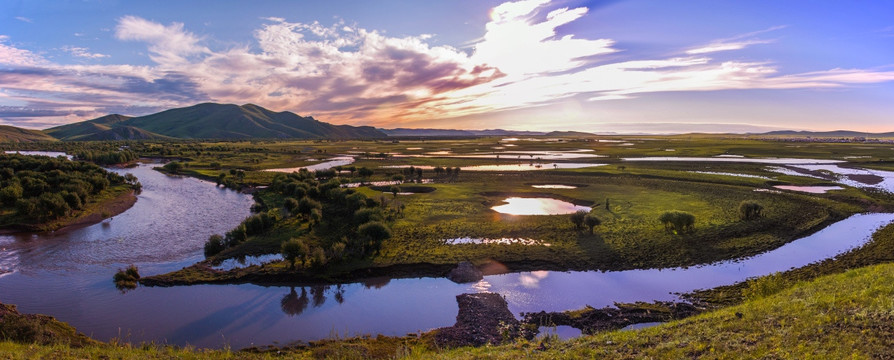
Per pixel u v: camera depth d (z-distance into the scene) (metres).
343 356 24.19
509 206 67.62
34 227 55.59
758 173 102.31
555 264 40.31
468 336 27.47
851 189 78.44
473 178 100.25
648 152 176.38
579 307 31.92
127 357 19.39
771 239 46.50
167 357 20.36
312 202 60.06
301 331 29.12
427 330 29.25
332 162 153.50
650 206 63.72
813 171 105.69
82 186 73.56
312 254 40.78
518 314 30.89
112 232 55.34
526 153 185.75
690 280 36.44
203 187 94.94
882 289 19.55
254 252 45.00
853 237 48.12
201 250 47.66
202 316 31.30
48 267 41.75
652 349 17.16
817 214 57.69
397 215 58.62
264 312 31.91
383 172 114.25
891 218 56.78
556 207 66.56
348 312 31.86
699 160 138.00
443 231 50.66
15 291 35.81
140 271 40.94
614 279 36.94
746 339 16.70
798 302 20.62
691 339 17.72
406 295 34.66
